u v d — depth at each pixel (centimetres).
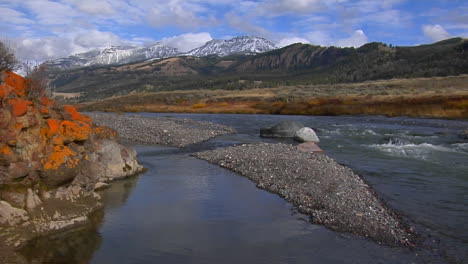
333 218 991
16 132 892
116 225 931
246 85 13375
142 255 756
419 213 1041
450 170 1612
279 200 1184
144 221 966
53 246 787
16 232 798
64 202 972
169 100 8438
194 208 1090
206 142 2655
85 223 940
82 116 1545
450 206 1105
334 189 1252
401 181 1423
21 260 709
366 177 1494
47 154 965
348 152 2136
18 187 878
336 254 777
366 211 1040
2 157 852
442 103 4806
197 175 1557
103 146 1480
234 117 5303
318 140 2627
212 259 744
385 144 2453
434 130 3253
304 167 1563
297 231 908
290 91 8725
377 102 5503
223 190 1308
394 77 11944
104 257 741
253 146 2183
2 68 1112
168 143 2561
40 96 1130
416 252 790
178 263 723
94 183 1125
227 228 925
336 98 6316
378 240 852
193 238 854
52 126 1028
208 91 10962
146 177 1512
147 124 3347
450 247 816
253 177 1500
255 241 842
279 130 2966
